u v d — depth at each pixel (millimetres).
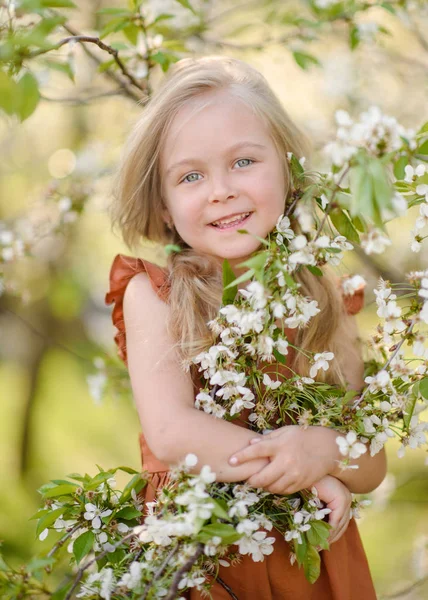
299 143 1782
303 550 1479
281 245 1439
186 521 1242
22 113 1328
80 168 2812
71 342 4562
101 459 5270
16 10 1396
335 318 1837
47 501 1489
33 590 1356
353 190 1152
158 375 1598
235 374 1435
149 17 2156
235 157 1614
